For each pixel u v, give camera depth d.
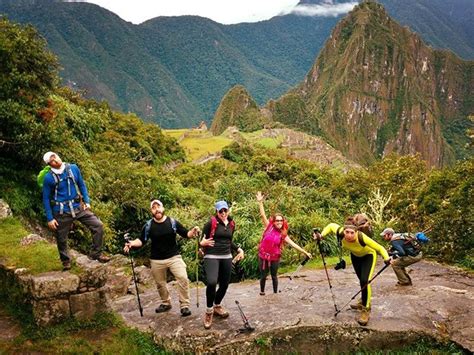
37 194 14.39
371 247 7.79
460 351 7.49
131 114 64.62
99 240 8.52
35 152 14.27
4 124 14.10
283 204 20.52
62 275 7.66
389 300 9.05
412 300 9.06
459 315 8.43
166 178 30.94
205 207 23.30
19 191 13.69
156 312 8.61
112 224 19.94
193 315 8.36
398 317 8.23
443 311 8.55
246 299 9.44
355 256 8.09
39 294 7.38
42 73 16.67
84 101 49.78
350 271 12.20
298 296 9.50
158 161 60.19
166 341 7.54
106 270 8.04
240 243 15.70
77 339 7.35
